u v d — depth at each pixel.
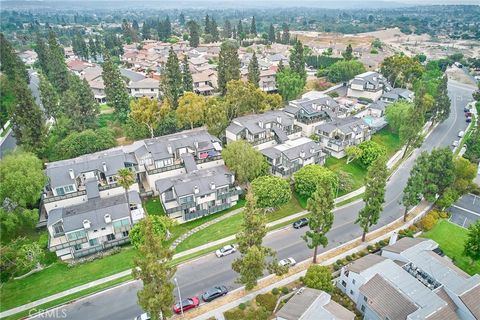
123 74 151.12
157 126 96.12
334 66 148.00
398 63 138.38
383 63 144.12
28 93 81.31
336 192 78.06
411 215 73.25
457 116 127.69
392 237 63.09
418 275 52.59
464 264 60.69
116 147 89.75
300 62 128.25
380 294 47.97
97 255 61.09
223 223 70.12
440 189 75.12
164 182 73.00
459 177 76.81
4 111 106.81
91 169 73.31
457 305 47.69
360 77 130.50
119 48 199.25
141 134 96.19
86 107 97.56
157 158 77.69
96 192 70.19
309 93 130.38
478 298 47.31
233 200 75.31
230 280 56.00
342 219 72.19
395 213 74.31
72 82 100.56
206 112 96.06
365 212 61.72
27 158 68.75
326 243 56.41
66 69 122.44
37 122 83.38
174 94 106.62
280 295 52.75
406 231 66.81
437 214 72.38
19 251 55.59
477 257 57.31
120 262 59.41
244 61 169.50
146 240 42.00
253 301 51.69
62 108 99.25
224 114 94.38
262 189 68.81
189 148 82.19
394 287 48.44
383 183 59.16
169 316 44.06
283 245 64.19
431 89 128.00
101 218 62.12
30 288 54.16
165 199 70.69
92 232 61.47
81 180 73.69
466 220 72.31
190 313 49.81
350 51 156.50
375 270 51.47
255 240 49.88
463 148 101.12
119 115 103.44
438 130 115.50
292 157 80.75
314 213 54.00
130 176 67.38
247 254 47.72
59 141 89.75
